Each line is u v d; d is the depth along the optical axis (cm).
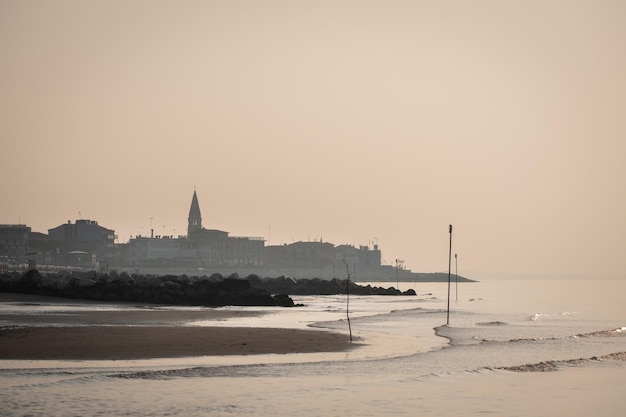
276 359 4759
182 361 4569
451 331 7194
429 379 4150
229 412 3331
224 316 8575
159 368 4281
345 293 19712
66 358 4566
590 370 4600
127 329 6212
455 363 4766
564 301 17775
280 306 11794
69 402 3400
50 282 11369
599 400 3734
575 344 6156
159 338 5566
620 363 4894
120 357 4653
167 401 3478
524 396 3791
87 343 5184
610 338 6812
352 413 3366
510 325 8500
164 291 11412
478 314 10675
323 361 4709
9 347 4941
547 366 4703
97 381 3841
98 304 10462
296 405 3484
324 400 3591
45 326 6481
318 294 19300
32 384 3738
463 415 3384
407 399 3653
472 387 3972
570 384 4122
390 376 4206
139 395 3572
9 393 3544
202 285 11794
